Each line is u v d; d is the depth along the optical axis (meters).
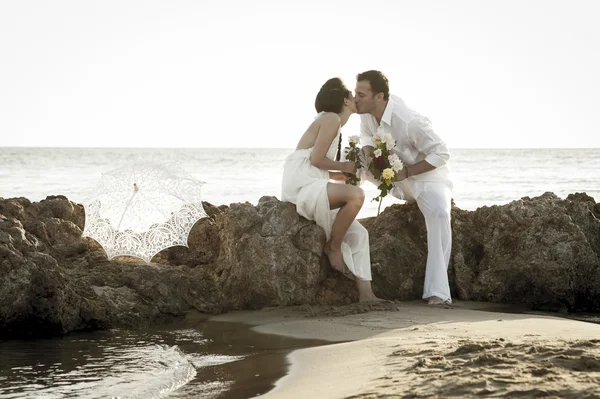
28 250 7.09
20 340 6.54
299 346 5.93
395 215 8.61
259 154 107.19
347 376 4.47
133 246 7.91
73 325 6.86
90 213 7.97
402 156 8.27
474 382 3.75
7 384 4.95
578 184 38.66
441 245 7.90
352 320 6.83
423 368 4.25
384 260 8.23
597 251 8.60
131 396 4.59
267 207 8.05
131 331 6.92
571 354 4.20
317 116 7.88
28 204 8.58
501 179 43.94
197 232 8.58
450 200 8.24
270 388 4.54
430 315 6.98
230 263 7.93
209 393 4.57
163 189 8.08
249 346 6.06
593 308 8.23
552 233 8.33
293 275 7.68
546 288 8.12
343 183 8.13
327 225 7.70
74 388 4.83
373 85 8.00
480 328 5.88
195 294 7.72
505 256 8.39
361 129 8.55
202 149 146.75
